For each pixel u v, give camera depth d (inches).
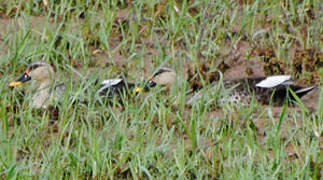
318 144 513.0
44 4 775.1
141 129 512.1
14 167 449.1
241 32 727.7
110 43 717.3
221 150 506.6
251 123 516.1
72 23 743.7
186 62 676.1
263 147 510.9
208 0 753.0
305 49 665.6
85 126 514.3
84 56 662.5
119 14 773.3
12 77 637.3
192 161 478.3
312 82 638.5
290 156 497.7
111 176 460.1
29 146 501.7
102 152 489.1
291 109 589.3
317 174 472.1
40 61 625.3
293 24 749.3
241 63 685.3
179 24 726.5
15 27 694.5
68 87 561.9
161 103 548.7
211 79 642.8
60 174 459.2
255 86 608.7
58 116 553.0
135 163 469.1
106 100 584.7
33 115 565.0
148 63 677.3
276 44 711.7
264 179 452.1
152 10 756.6
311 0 783.7
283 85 611.5
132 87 610.5
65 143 512.1
